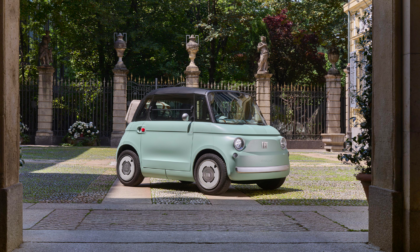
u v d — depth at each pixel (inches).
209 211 231.9
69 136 864.9
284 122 927.0
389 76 157.5
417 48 149.6
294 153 756.0
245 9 1291.8
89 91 913.5
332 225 200.5
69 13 1098.1
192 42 869.8
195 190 313.3
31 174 381.1
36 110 937.5
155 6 1187.9
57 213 218.8
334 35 1088.8
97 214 218.5
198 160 293.7
